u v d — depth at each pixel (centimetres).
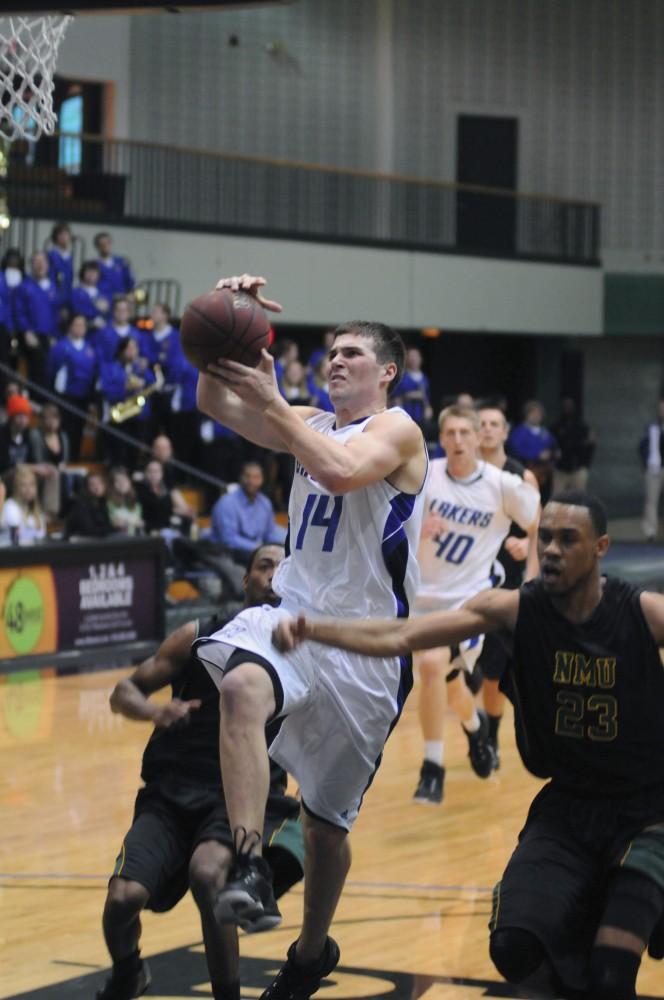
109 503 1798
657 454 2898
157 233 2528
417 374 2428
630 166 3438
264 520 1784
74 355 1980
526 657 498
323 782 556
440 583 1016
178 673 581
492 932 482
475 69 3319
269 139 3064
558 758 504
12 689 1438
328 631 496
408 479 546
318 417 581
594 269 3275
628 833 494
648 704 488
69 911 768
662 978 662
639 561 2517
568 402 2872
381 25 3184
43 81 850
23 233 2280
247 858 478
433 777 1026
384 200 3178
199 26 2961
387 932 732
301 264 2752
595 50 3409
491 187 3347
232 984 556
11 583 1519
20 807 990
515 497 1004
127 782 1063
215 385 586
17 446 1839
